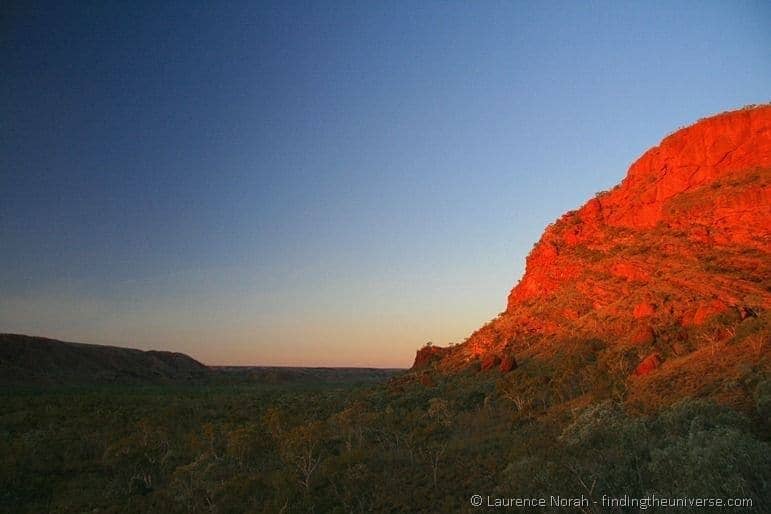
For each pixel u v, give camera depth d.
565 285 70.19
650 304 50.69
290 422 49.38
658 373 37.06
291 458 34.41
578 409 35.53
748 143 61.72
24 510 30.92
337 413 53.53
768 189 54.81
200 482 32.00
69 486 34.88
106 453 41.72
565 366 48.06
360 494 28.73
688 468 19.33
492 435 36.47
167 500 31.20
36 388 117.62
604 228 75.00
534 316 67.44
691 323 45.22
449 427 40.81
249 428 41.72
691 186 65.81
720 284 48.72
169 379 165.12
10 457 39.91
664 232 63.38
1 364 146.38
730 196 58.06
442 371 70.50
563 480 23.34
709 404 25.52
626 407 32.25
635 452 24.12
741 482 17.42
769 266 49.16
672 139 70.50
